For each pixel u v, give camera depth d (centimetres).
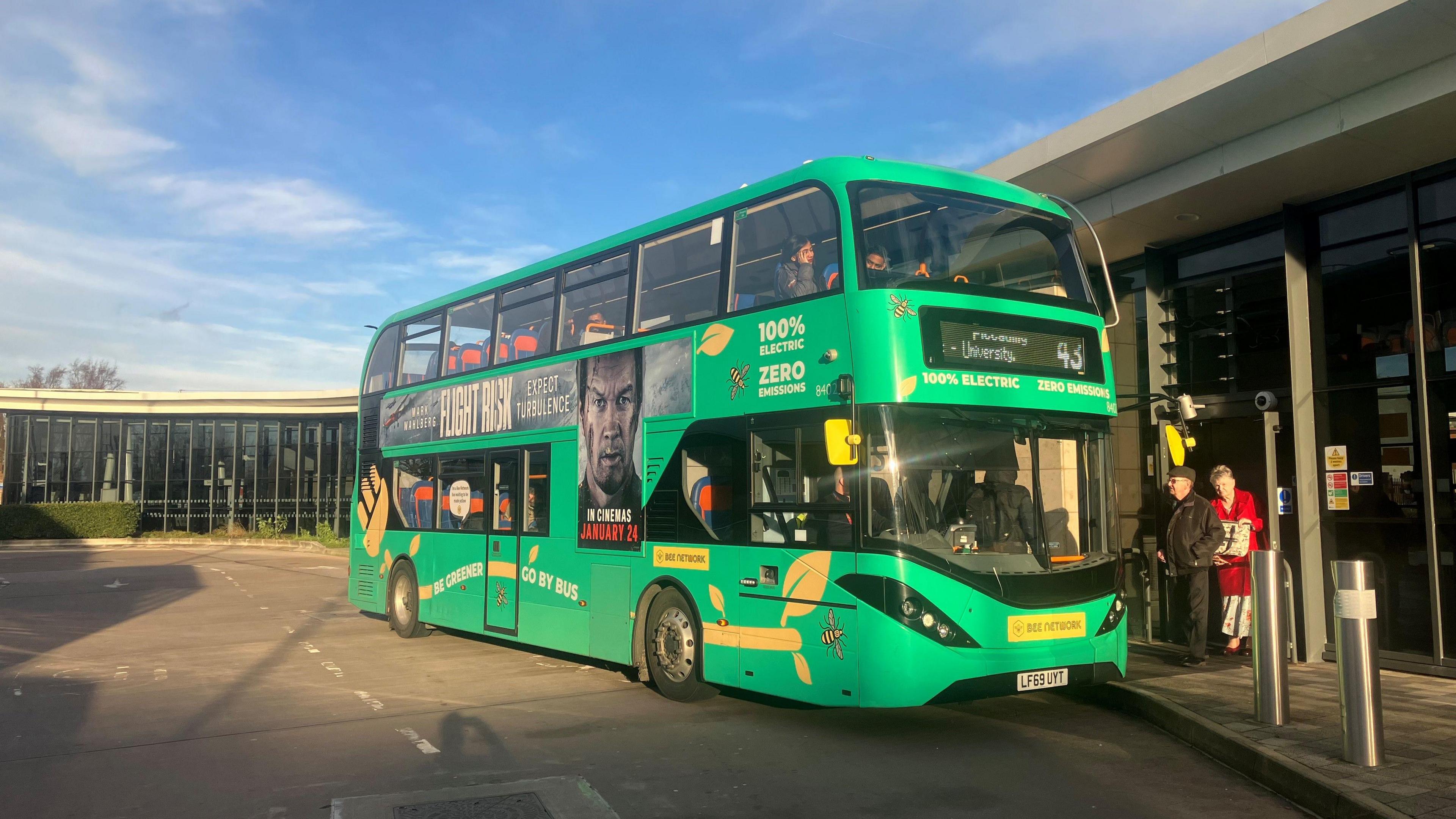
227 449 4334
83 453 4366
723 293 906
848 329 770
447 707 930
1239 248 1148
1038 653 758
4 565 3166
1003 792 638
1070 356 840
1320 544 1034
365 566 1580
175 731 834
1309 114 896
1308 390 1047
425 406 1436
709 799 625
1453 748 679
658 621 955
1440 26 755
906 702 716
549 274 1188
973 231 849
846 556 755
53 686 1063
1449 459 921
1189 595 1067
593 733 816
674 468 942
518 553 1180
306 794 641
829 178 816
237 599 2091
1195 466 1201
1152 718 848
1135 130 980
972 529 759
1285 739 708
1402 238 973
